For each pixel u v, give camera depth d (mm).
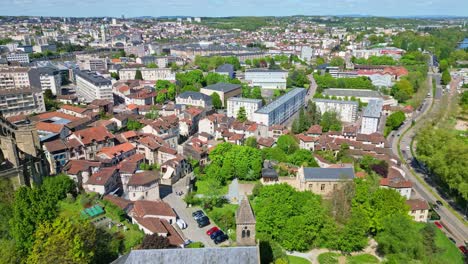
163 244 114875
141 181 156875
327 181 168750
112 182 163375
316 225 132875
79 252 93938
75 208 141750
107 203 145500
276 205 134625
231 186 180500
